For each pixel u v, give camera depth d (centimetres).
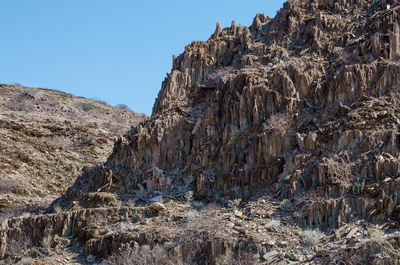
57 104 5819
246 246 1567
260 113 2058
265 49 2456
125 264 1641
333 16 2455
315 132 1878
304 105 2030
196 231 1677
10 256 1936
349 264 1376
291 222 1638
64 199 2267
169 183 2042
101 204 2047
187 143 2175
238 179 1928
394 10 2156
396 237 1388
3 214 2447
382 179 1605
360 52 2097
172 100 2455
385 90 1916
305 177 1750
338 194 1631
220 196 1927
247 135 2036
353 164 1695
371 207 1547
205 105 2305
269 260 1491
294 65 2152
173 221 1820
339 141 1788
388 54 2028
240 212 1761
